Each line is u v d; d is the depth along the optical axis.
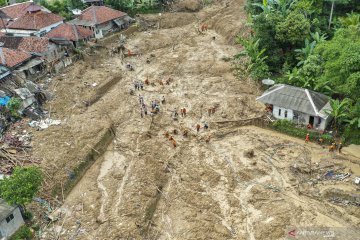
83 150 44.38
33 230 34.50
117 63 67.38
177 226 35.69
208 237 34.28
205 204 38.00
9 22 74.94
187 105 54.28
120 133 49.06
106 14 77.88
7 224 32.62
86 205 37.81
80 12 81.81
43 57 61.91
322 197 38.25
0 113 48.09
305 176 40.97
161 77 62.28
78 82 59.28
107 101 55.56
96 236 34.25
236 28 74.31
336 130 46.12
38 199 37.66
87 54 67.38
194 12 90.44
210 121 50.66
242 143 46.88
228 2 93.00
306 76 50.28
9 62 55.75
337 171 41.25
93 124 49.31
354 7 65.19
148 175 41.22
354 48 40.75
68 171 41.22
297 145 45.75
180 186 40.47
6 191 32.31
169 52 71.38
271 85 54.91
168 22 84.19
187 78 61.56
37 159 42.25
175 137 48.19
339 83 42.84
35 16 71.50
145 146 46.09
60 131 47.50
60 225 35.41
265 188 39.66
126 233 34.44
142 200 38.06
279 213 36.47
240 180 40.97
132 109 53.59
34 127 47.97
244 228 35.38
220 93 56.50
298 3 60.97
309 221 35.62
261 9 68.19
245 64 62.06
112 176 41.81
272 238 34.03
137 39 77.19
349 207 36.94
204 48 72.00
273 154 44.50
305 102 46.75
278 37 55.91
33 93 52.41
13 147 43.81
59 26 69.94
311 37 57.94
